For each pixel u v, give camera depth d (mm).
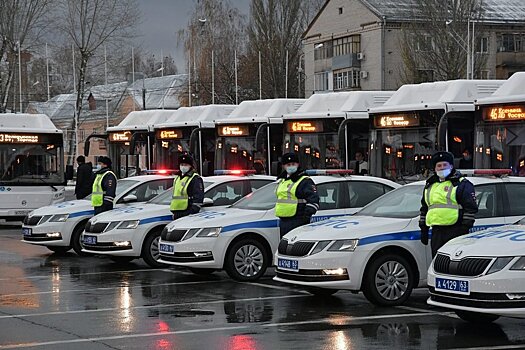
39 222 21594
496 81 22859
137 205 20219
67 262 20453
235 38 74000
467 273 11109
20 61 64125
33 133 30547
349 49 73688
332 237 13555
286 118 26719
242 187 19375
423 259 13758
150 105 89938
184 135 31312
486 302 10820
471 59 55281
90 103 92500
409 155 22812
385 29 70812
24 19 56125
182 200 18375
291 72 72500
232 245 16672
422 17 60656
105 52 68875
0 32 55625
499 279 10742
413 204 14414
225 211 17359
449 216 12930
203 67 73250
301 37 75625
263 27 71750
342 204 16750
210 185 19219
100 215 19422
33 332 11828
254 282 16750
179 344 10945
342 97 26484
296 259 13719
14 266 19734
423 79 61438
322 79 77438
